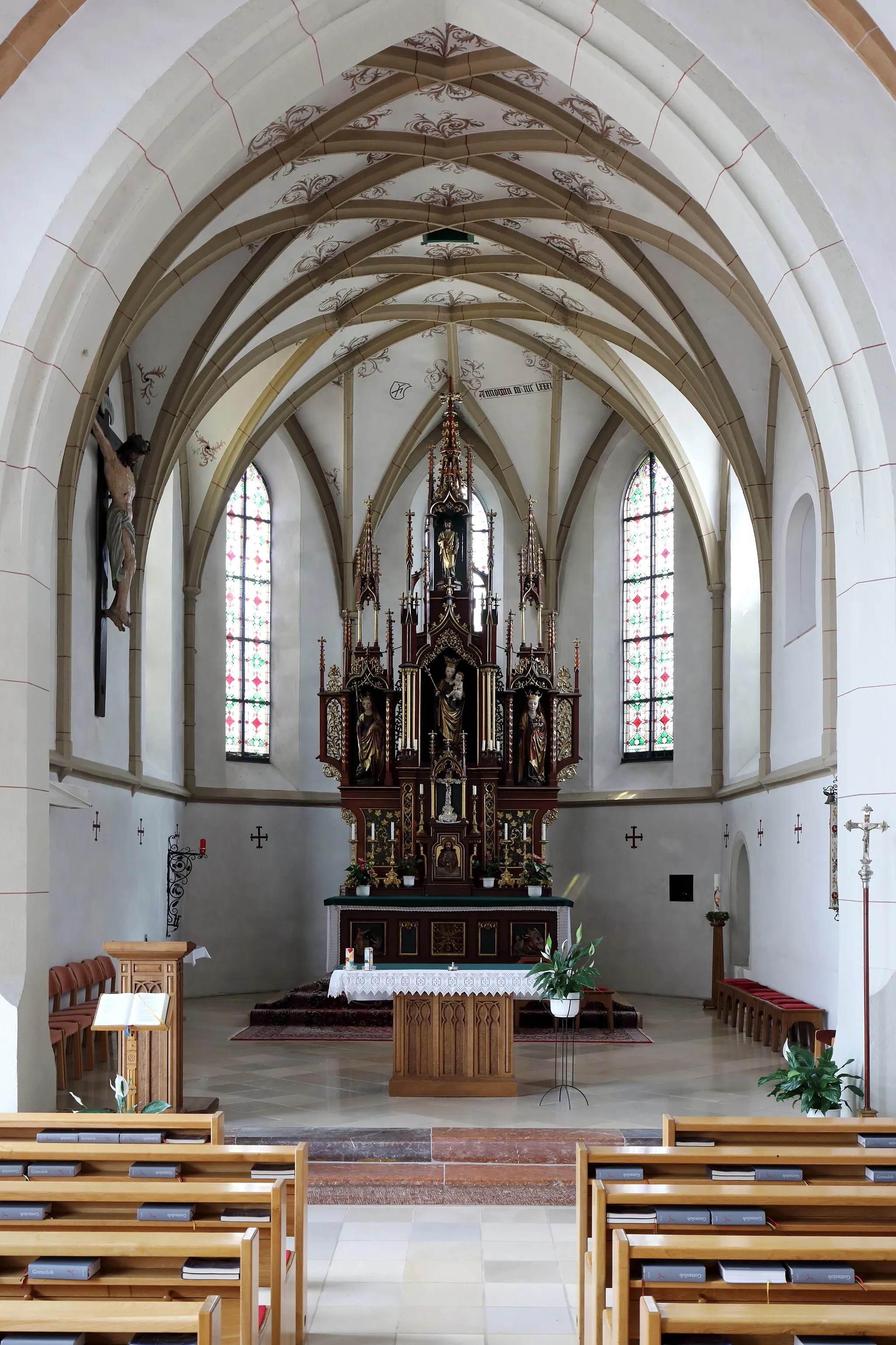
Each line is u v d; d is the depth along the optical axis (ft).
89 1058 43.73
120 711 53.01
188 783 65.00
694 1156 20.59
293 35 31.58
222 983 65.82
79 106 30.81
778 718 53.52
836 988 43.88
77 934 45.50
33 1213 18.66
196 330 51.24
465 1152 32.55
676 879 67.41
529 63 38.65
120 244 31.99
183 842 64.49
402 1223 28.78
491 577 68.54
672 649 69.51
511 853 62.18
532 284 59.16
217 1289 16.60
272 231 47.52
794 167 31.01
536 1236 27.81
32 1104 30.86
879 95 30.37
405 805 61.87
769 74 30.66
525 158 46.62
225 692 67.97
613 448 71.92
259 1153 21.02
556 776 63.21
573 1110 37.70
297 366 62.80
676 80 31.22
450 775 61.41
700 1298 15.85
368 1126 35.24
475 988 39.75
